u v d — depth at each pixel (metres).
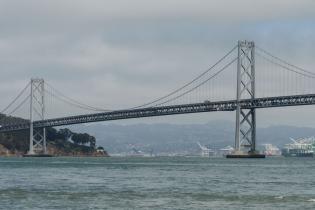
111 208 80.62
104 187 111.88
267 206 82.81
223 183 122.12
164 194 98.12
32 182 125.12
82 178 139.00
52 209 79.88
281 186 114.88
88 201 88.19
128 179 135.00
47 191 102.94
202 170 181.38
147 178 138.62
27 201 88.19
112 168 198.25
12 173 161.62
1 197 93.25
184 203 86.00
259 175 152.38
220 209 79.75
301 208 80.75
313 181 129.00
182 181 128.12
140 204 84.75
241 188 110.00
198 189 107.69
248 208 80.75
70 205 83.69
